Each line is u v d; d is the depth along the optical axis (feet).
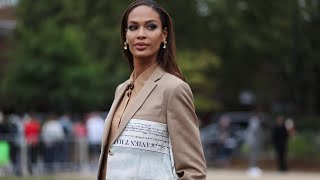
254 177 105.29
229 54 157.69
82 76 187.52
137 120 18.89
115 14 142.72
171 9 140.67
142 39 19.60
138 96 19.17
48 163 108.47
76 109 189.67
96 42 157.99
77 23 191.11
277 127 121.29
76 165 111.86
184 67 142.92
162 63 19.94
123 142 18.86
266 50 150.61
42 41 186.80
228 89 182.39
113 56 149.59
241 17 143.74
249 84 176.35
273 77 179.63
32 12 228.43
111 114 19.67
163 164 18.66
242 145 140.15
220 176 106.52
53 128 109.50
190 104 18.98
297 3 147.13
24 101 185.26
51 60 186.91
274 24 145.28
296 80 180.45
